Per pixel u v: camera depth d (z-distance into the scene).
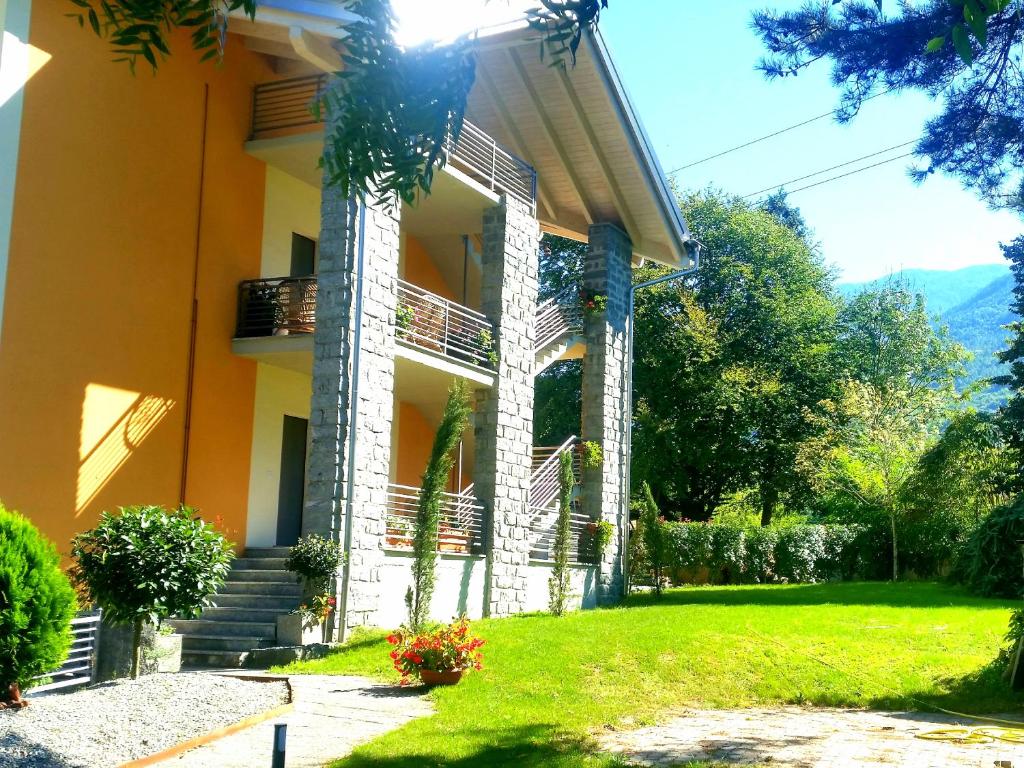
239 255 16.72
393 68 6.16
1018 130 9.33
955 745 8.80
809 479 34.69
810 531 28.98
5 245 12.74
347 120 6.23
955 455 28.33
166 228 15.24
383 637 13.85
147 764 7.16
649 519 21.67
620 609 18.33
